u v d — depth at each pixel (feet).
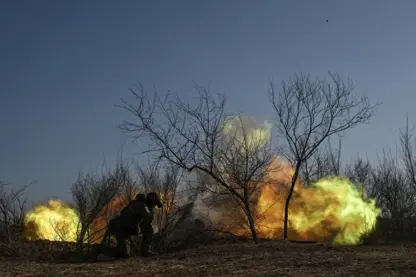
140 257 38.93
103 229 46.55
